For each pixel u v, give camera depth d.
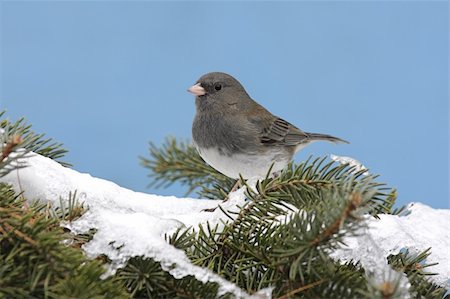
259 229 4.59
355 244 4.50
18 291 3.62
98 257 4.12
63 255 3.76
